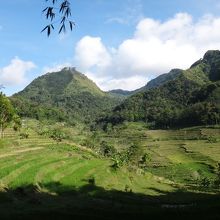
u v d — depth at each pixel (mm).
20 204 58375
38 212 47812
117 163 114688
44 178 80625
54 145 128875
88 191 82375
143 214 47438
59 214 45969
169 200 81938
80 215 45688
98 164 111562
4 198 59938
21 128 165625
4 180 70938
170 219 42469
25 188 69750
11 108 128000
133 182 109188
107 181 95250
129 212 50344
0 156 92500
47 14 20828
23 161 89125
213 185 141875
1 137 125938
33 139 135750
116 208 59719
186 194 98688
